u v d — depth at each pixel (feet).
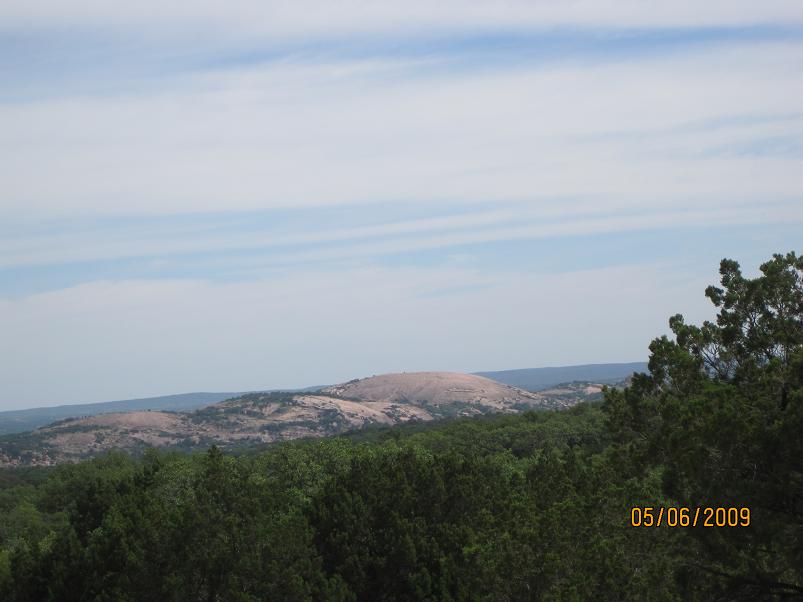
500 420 471.62
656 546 95.71
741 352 91.91
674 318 98.89
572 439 333.21
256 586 141.90
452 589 157.89
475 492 186.09
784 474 73.56
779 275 91.50
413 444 352.08
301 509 193.36
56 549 166.09
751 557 79.20
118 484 242.17
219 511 149.07
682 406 86.89
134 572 139.03
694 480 79.61
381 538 174.70
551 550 108.88
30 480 449.48
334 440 306.76
